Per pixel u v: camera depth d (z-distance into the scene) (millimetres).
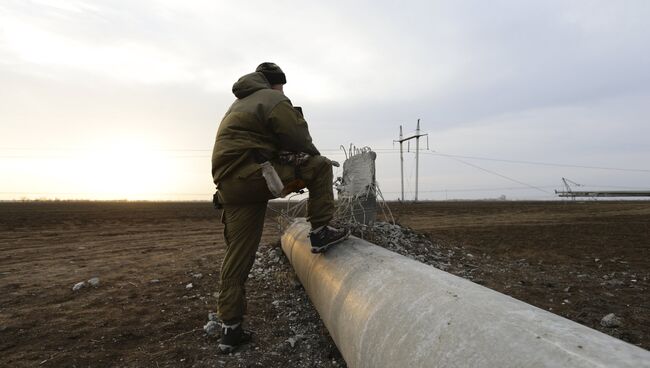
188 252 8680
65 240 11125
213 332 3588
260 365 3020
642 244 9484
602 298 4809
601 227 14062
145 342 3453
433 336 1588
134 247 9625
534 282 5598
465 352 1410
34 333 3666
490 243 9648
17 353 3230
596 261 7246
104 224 16656
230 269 3191
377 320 1998
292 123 2953
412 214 24594
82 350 3281
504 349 1313
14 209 29062
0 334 3650
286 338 3512
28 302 4715
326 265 3104
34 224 16094
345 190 5203
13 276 6211
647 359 1065
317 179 3174
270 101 2969
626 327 3834
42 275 6277
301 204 5762
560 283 5551
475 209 31875
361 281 2457
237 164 2910
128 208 33250
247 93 3141
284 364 3045
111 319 4043
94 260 7707
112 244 10227
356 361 2068
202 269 6590
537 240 10242
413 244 6809
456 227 14602
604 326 3865
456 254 7164
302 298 4699
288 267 6191
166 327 3783
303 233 4809
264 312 4215
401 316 1860
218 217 21594
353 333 2166
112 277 6066
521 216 21922
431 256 6508
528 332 1343
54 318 4098
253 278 5766
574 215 22219
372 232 5227
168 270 6582
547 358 1185
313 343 3389
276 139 3059
